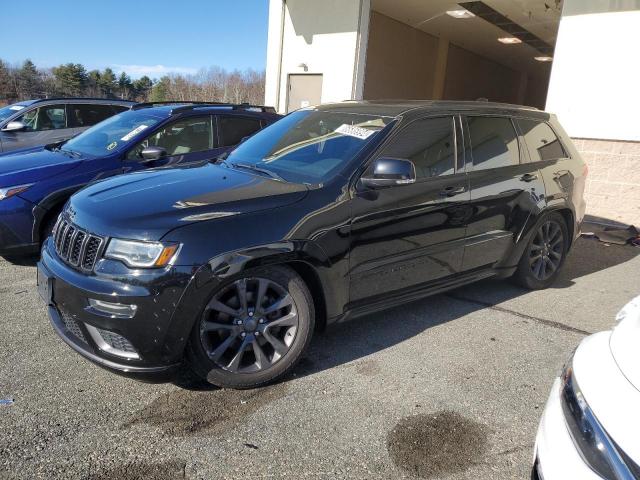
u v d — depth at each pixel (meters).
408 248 3.62
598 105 8.16
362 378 3.21
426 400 3.00
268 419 2.76
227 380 2.93
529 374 3.36
